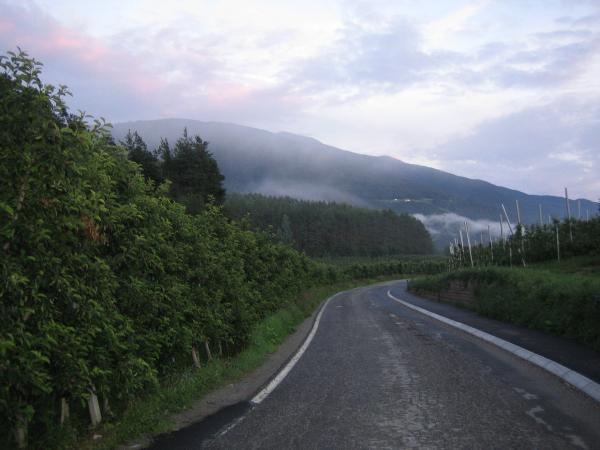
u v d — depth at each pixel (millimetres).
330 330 17328
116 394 5996
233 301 11367
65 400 5191
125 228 6488
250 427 5695
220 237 11742
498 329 14383
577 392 6926
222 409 6637
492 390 7230
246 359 10508
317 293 42469
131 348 5965
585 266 23891
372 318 21516
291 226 158000
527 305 15344
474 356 10430
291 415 6184
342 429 5504
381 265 100062
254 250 16078
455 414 5996
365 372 9070
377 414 6117
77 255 4855
